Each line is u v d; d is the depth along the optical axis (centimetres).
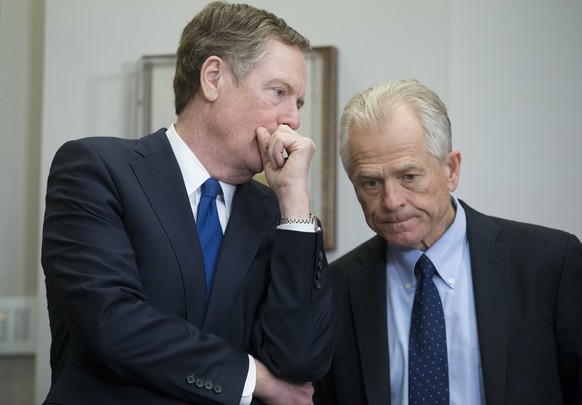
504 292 240
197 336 204
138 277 207
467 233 250
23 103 401
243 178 231
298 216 217
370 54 363
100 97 379
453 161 244
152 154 223
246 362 207
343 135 240
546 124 359
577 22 359
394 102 233
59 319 220
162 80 371
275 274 214
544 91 360
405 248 249
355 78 363
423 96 237
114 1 382
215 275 218
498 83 361
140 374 198
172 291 211
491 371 231
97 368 207
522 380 232
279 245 216
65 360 215
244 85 222
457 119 362
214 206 226
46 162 380
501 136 360
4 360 392
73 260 204
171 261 212
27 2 404
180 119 232
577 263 244
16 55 403
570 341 238
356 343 253
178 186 221
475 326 240
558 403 235
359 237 359
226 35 223
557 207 357
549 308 239
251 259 224
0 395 392
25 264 396
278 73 222
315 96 357
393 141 229
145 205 214
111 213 210
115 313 197
